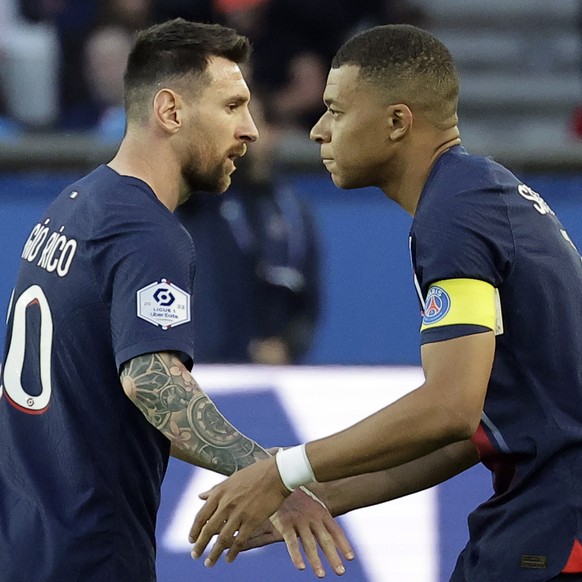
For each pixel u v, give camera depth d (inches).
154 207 456.8
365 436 431.8
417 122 461.4
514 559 452.4
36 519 458.6
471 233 436.8
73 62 1148.5
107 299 451.5
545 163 997.8
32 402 467.2
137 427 462.3
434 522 655.8
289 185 935.0
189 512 663.8
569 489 448.8
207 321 882.1
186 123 468.8
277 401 693.3
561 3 1380.4
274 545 653.9
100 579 457.1
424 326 436.1
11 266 995.3
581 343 456.4
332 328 1007.0
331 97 465.7
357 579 649.6
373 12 1184.8
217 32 474.0
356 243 1005.8
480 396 428.1
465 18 1379.2
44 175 1000.9
